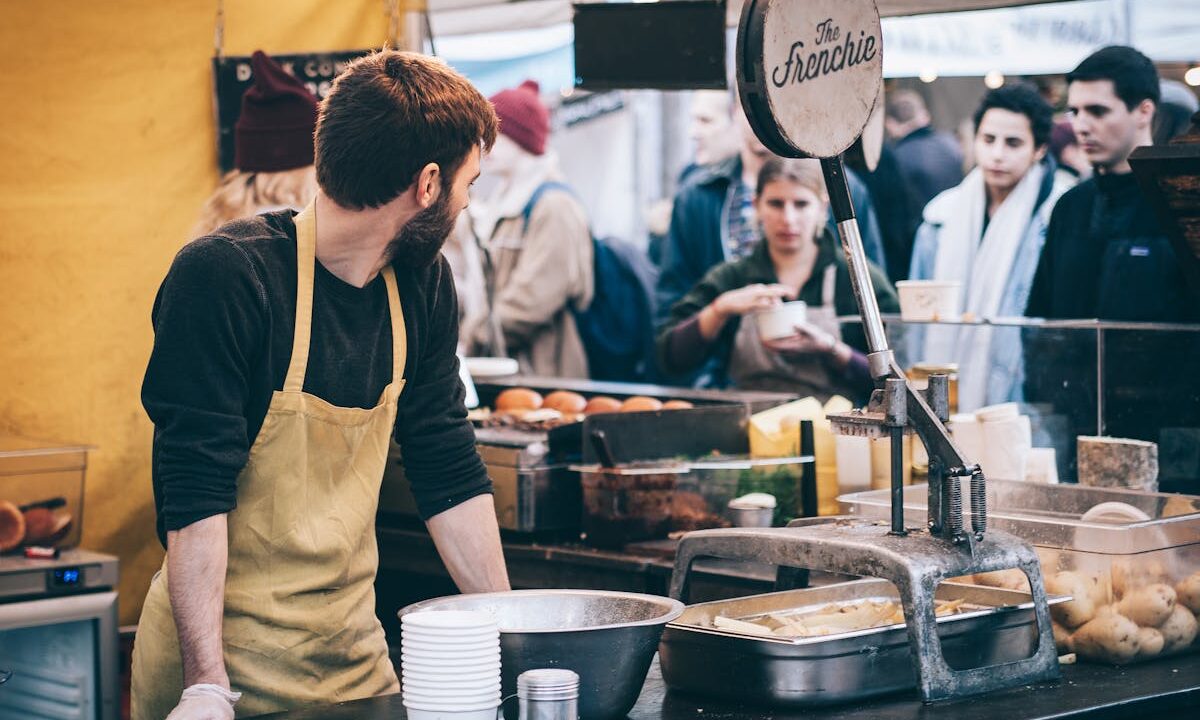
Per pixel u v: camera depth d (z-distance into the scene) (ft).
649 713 6.68
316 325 7.34
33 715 11.08
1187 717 7.11
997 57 12.67
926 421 7.08
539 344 15.84
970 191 12.96
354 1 13.65
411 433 8.14
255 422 7.27
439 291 8.02
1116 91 11.98
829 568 7.06
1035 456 10.48
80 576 11.17
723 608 7.49
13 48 12.61
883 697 6.83
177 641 7.57
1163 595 7.68
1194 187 8.64
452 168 7.17
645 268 15.23
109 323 13.03
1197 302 11.62
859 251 7.20
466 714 5.78
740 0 12.29
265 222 7.34
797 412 11.67
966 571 6.91
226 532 7.02
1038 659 7.22
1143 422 10.96
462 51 15.80
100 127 12.93
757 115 6.94
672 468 11.05
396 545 12.34
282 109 13.15
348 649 7.84
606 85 11.96
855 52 7.16
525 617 6.89
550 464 11.63
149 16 13.03
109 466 13.05
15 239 12.71
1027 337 11.48
